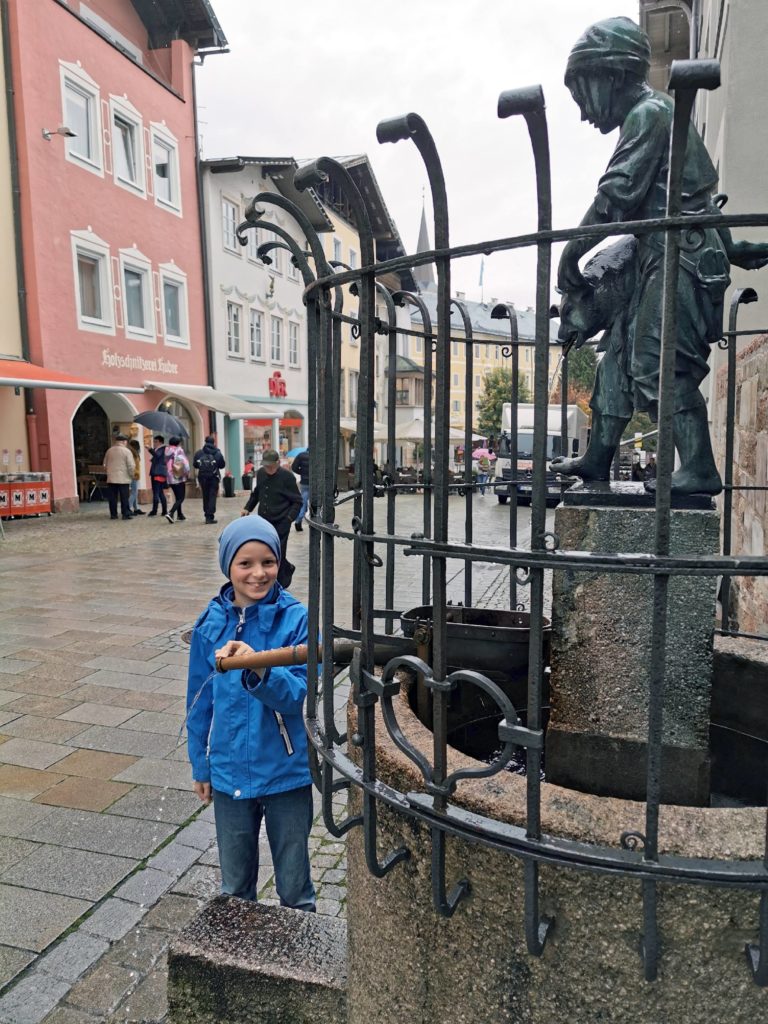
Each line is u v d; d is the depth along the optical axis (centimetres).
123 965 258
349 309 2841
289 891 246
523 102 106
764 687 236
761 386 436
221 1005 195
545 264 114
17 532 1422
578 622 191
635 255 207
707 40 783
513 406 314
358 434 198
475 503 2355
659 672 113
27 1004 241
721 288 190
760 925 122
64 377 1595
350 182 142
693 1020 129
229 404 2264
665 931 127
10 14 1565
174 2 2172
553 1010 136
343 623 702
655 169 189
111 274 1900
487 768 128
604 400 215
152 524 1584
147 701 509
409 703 208
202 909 214
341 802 378
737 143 540
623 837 124
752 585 471
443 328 127
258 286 2712
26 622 728
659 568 109
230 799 240
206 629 243
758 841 126
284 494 859
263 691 220
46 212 1666
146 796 377
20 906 289
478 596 890
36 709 494
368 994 167
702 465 192
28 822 352
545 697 235
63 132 1631
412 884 152
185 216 2261
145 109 2028
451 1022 149
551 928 133
